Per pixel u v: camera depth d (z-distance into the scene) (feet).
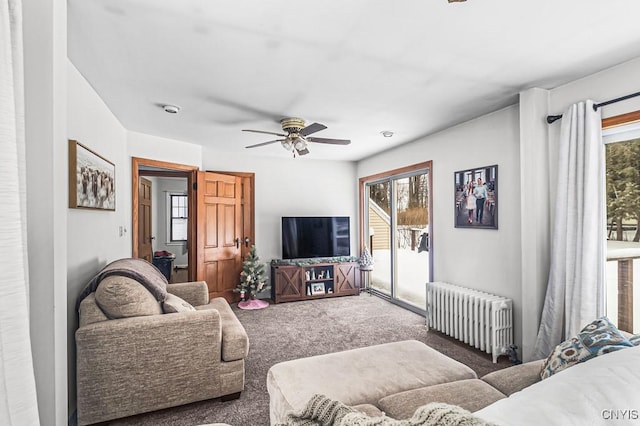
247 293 17.04
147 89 8.78
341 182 19.97
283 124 11.44
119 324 6.64
